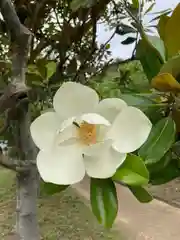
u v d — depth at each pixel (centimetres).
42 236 321
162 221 363
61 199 391
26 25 112
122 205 389
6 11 63
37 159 44
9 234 322
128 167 44
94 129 44
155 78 46
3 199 384
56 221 351
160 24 57
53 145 44
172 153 53
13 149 94
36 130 44
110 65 90
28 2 110
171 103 51
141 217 368
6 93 65
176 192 403
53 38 119
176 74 48
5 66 98
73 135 44
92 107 45
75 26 120
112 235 331
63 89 45
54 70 86
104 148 43
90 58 124
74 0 93
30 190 81
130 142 43
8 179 414
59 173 43
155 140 47
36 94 73
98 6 116
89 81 83
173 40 53
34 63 97
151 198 44
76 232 327
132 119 43
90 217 357
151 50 53
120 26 102
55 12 128
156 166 49
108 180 44
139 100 52
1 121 94
